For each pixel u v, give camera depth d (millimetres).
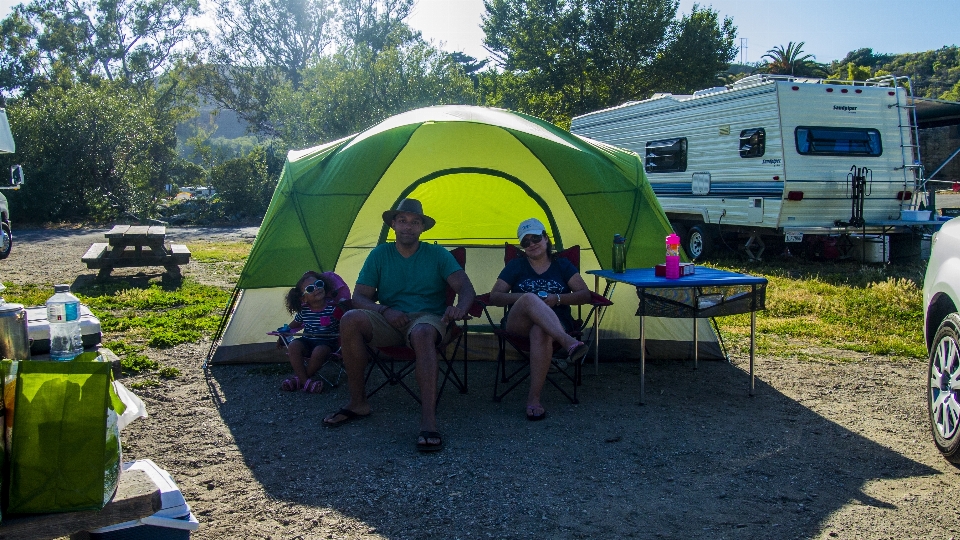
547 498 3445
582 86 30094
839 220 11656
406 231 4684
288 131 22906
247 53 38281
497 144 5934
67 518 2256
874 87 11688
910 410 4734
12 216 22625
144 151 26094
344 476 3693
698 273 5168
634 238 5836
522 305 4625
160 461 3887
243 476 3697
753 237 12344
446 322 4477
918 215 11523
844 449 4059
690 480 3658
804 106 11359
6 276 10742
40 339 3650
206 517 3250
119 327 6992
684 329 6066
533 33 29609
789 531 3119
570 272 5090
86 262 9938
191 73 39219
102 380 2283
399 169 6121
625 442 4176
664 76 29797
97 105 24250
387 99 22047
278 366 5707
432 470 3770
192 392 5086
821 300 8469
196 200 25922
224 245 16281
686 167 13492
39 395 2242
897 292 8641
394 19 36781
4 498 2215
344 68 22422
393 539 3061
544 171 6109
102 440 2285
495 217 6711
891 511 3287
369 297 4727
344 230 5688
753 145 11789
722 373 5668
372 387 5234
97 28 39062
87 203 23719
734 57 30547
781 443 4156
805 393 5133
